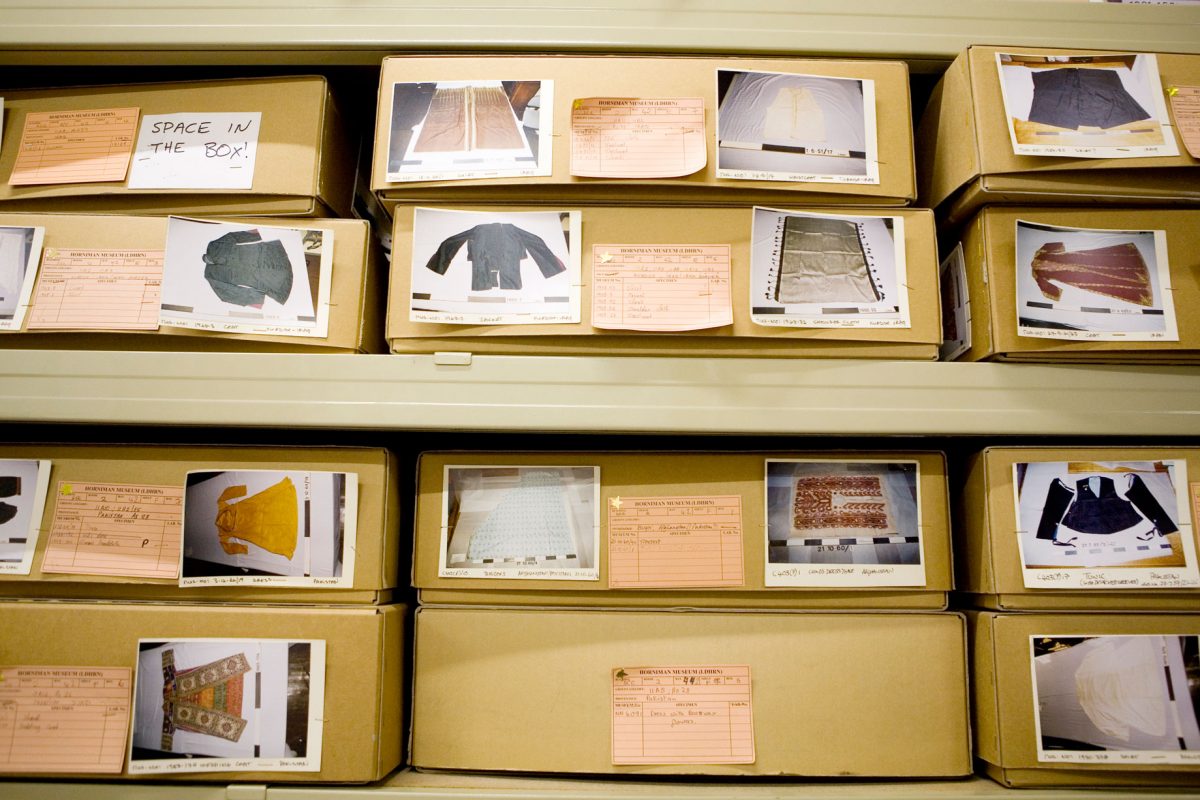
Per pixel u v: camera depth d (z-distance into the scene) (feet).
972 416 1.89
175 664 1.82
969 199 1.95
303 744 1.78
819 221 1.93
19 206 2.02
